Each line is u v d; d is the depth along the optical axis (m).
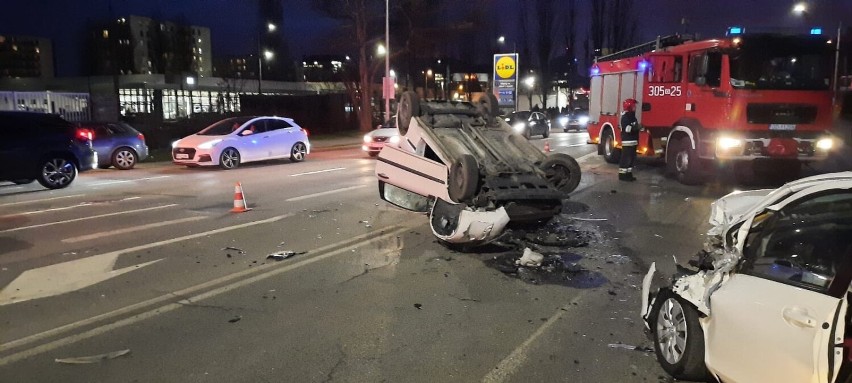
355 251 7.72
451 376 4.23
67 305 5.71
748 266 3.72
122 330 5.09
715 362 3.71
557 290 6.18
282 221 9.64
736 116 12.22
